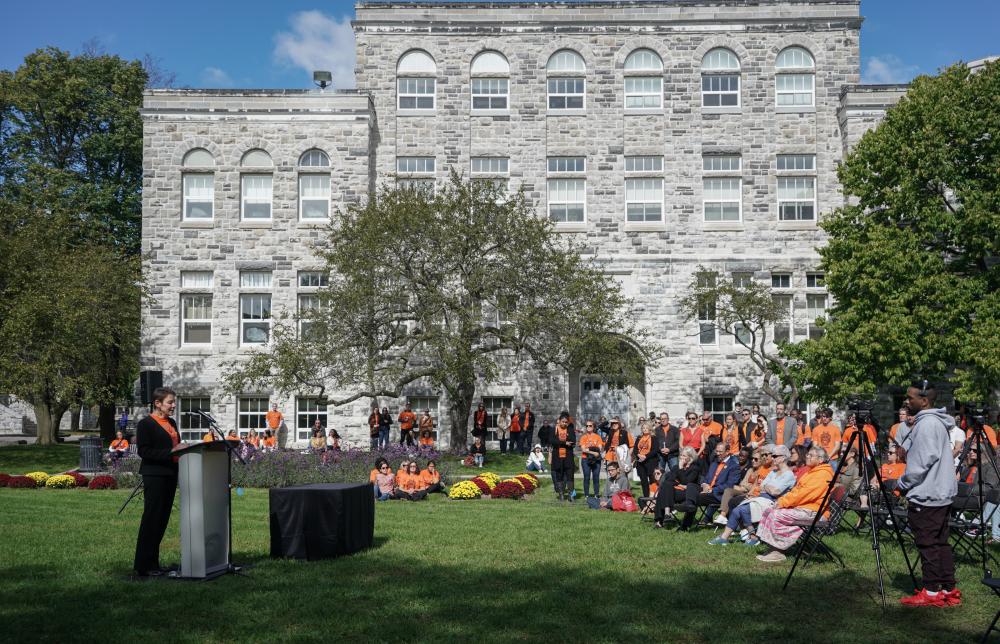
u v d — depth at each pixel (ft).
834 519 45.91
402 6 136.56
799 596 36.09
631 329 123.54
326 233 132.05
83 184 162.50
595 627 31.04
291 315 130.41
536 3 136.87
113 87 166.71
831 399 106.63
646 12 136.26
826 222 110.52
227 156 132.57
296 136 132.98
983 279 100.42
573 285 110.01
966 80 107.65
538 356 114.11
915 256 98.84
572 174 136.05
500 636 29.81
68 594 35.04
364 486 45.73
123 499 70.08
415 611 32.94
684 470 55.67
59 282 118.01
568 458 74.79
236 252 131.95
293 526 42.70
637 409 135.85
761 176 134.92
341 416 130.00
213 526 38.58
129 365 149.89
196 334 131.85
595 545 47.57
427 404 132.16
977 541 48.57
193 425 130.52
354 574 39.14
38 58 163.12
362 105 132.57
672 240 134.51
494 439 133.08
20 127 164.04
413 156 136.26
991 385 95.55
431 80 137.49
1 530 51.44
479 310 110.42
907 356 97.76
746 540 48.80
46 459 119.24
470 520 57.62
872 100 130.93
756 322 122.83
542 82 136.77
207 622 31.30
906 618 32.89
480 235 110.93
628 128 136.26
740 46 135.64
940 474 34.76
